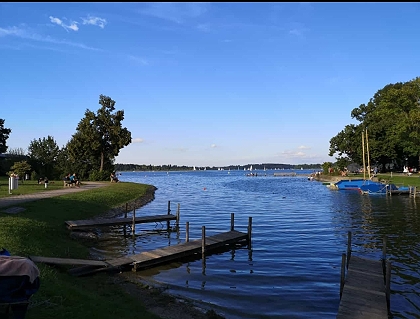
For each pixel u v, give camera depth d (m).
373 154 89.81
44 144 78.81
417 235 24.14
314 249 20.23
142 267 16.25
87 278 14.33
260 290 13.56
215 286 14.02
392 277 14.97
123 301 11.70
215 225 29.45
